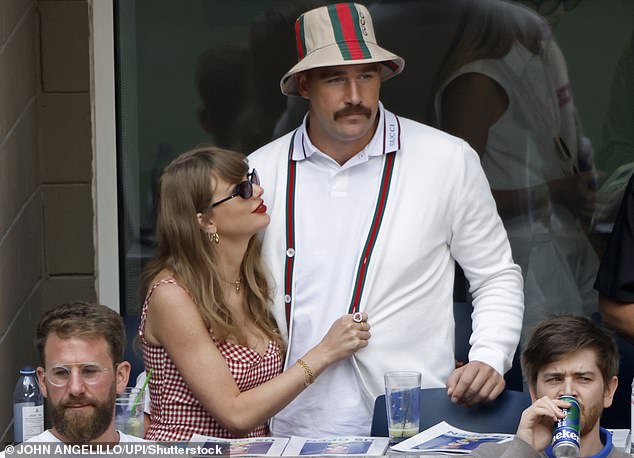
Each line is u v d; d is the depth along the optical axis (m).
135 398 12.20
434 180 14.01
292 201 14.11
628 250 15.11
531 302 18.38
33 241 17.38
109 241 17.94
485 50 18.12
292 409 13.92
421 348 13.95
